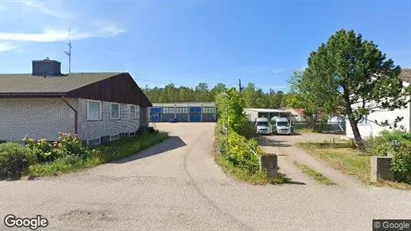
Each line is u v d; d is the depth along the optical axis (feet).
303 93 72.59
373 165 33.22
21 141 50.44
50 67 65.16
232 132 67.67
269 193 27.50
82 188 28.63
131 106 81.10
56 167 35.68
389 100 58.75
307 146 71.15
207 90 282.36
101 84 59.47
